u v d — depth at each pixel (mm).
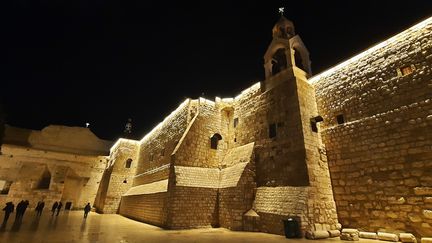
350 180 11898
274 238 10609
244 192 14398
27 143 35625
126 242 9617
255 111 17094
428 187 9227
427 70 10195
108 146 41281
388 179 10500
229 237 10984
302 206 11195
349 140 12391
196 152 17203
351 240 10094
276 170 13914
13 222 15383
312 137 13266
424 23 10727
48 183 32688
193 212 14773
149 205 18828
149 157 26172
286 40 16625
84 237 10656
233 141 18531
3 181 29578
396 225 9852
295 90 14156
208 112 19156
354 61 13227
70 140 38719
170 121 22672
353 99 12750
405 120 10453
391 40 11789
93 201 34062
